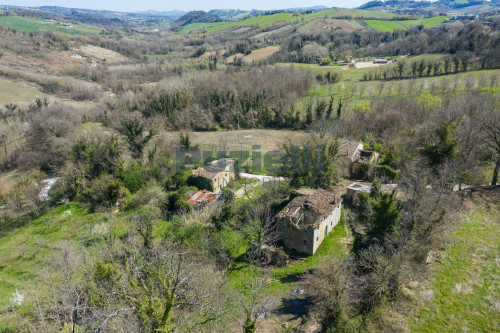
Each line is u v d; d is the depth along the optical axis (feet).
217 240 136.67
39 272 123.75
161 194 188.75
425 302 100.32
